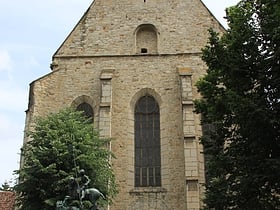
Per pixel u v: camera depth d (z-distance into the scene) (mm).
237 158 17641
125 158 29266
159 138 29953
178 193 28047
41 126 25203
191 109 29094
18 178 24125
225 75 19750
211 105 20531
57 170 23016
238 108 17406
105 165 25328
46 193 22844
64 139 24031
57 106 30969
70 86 31656
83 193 12547
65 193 22688
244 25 19422
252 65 18812
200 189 27594
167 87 31188
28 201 23344
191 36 32875
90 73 32000
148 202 28016
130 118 30422
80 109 31172
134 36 33250
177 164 28797
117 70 31922
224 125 20000
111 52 32625
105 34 33344
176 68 31734
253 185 16938
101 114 29422
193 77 31344
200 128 29594
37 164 22953
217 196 18828
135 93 31172
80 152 23969
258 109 16766
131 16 33938
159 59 32094
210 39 20391
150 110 30828
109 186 25547
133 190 28344
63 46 33000
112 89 31062
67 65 32312
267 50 18641
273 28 18406
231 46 19438
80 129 25266
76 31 33562
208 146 20516
